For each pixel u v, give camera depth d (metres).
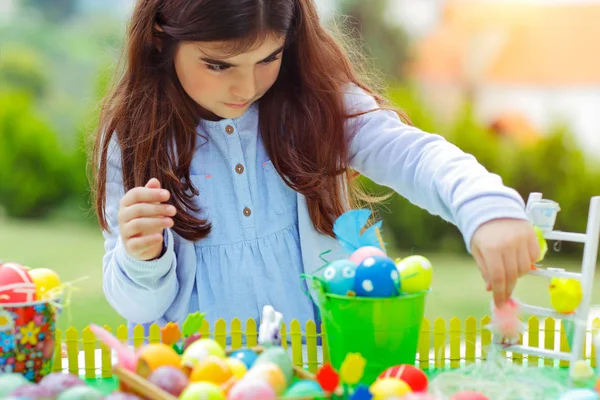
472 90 6.48
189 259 1.51
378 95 1.65
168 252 1.39
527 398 1.01
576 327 1.13
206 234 1.50
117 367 0.98
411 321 1.09
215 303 1.52
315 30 1.52
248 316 1.52
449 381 1.04
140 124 1.50
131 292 1.42
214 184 1.54
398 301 1.07
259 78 1.36
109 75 1.81
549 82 6.41
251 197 1.54
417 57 6.65
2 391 0.95
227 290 1.52
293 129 1.54
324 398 0.93
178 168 1.51
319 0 1.78
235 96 1.34
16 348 1.07
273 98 1.55
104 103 1.59
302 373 1.01
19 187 6.90
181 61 1.38
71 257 5.82
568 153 5.59
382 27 6.63
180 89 1.49
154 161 1.49
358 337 1.07
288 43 1.48
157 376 0.94
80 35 7.43
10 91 6.95
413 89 6.35
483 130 5.96
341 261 1.12
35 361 1.09
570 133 5.61
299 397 0.90
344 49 1.65
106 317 4.50
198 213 1.51
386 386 0.94
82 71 7.23
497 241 1.09
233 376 0.96
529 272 1.17
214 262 1.53
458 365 1.23
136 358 1.01
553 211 1.18
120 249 1.38
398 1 6.76
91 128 2.07
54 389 0.94
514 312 1.13
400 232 5.90
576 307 1.14
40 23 7.43
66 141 6.98
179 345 1.10
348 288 1.08
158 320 1.53
